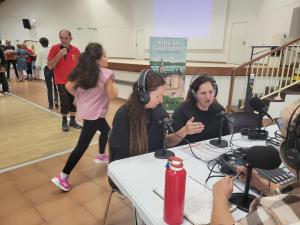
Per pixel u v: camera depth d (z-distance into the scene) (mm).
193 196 931
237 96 4949
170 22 7555
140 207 899
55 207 1887
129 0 8172
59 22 9609
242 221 551
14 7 11641
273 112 4109
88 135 2055
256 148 881
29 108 4793
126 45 8602
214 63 6883
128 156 1384
